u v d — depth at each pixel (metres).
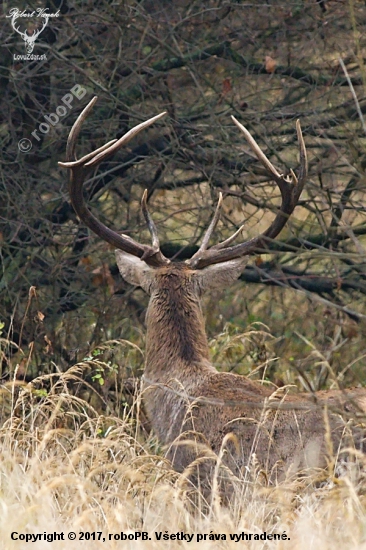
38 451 13.22
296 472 13.27
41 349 21.03
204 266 16.14
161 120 22.52
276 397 14.15
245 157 23.39
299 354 22.23
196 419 14.36
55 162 23.36
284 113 23.12
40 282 23.05
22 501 12.02
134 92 23.47
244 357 20.88
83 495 11.84
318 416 13.59
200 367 14.98
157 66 23.59
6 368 20.45
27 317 21.28
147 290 15.84
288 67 23.45
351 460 13.02
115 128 23.28
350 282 22.52
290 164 23.59
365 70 13.42
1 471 13.45
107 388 19.47
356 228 22.42
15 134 22.81
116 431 14.22
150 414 15.21
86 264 22.52
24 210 22.36
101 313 21.50
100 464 13.80
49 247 23.09
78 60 23.44
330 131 22.86
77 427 15.67
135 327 22.86
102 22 22.88
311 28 23.64
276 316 23.05
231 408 14.21
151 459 14.18
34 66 23.30
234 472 13.73
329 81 23.11
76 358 21.17
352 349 21.28
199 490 13.31
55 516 12.20
